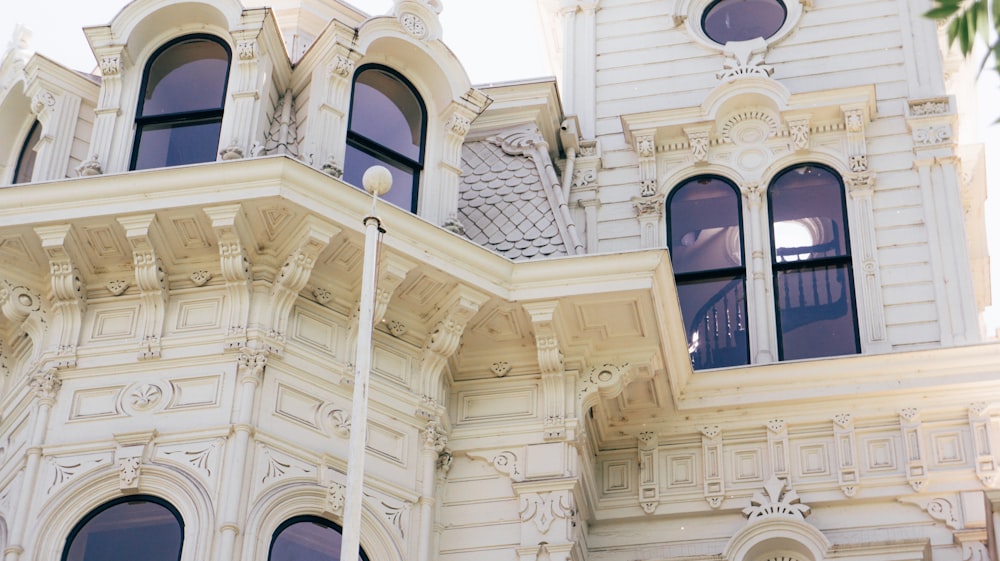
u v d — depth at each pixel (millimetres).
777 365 20859
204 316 18906
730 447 20812
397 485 18859
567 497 19234
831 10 24750
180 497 17688
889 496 20016
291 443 18266
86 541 17672
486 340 20188
